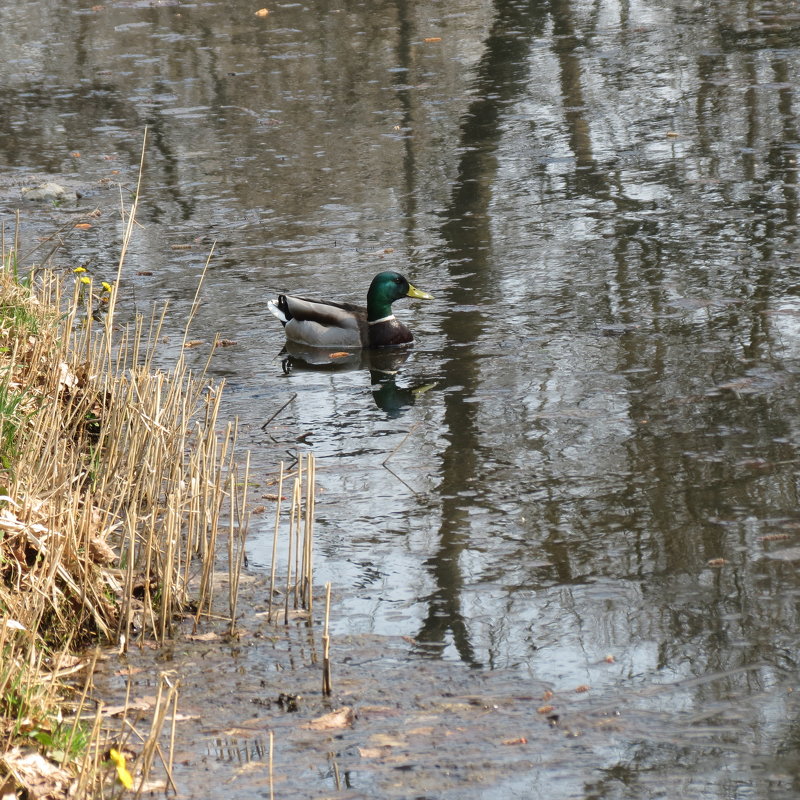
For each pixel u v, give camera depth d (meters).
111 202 21.92
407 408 13.15
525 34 33.94
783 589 9.03
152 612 8.82
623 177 21.52
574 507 10.62
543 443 11.98
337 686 8.00
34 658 7.78
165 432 11.11
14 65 33.75
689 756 7.00
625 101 26.62
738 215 19.00
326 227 20.00
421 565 9.80
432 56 32.06
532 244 18.44
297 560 9.40
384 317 15.14
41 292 13.95
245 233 19.91
